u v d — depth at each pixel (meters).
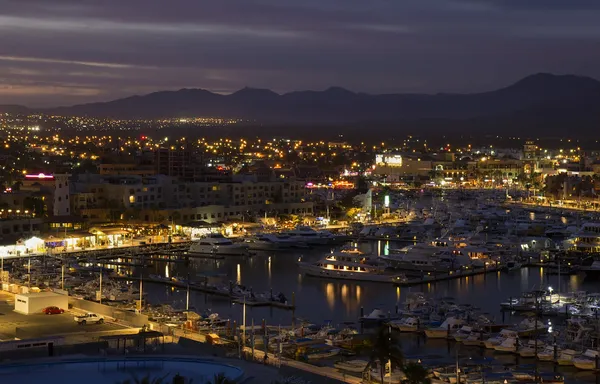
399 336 177.25
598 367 152.62
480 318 185.25
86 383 123.94
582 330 169.25
